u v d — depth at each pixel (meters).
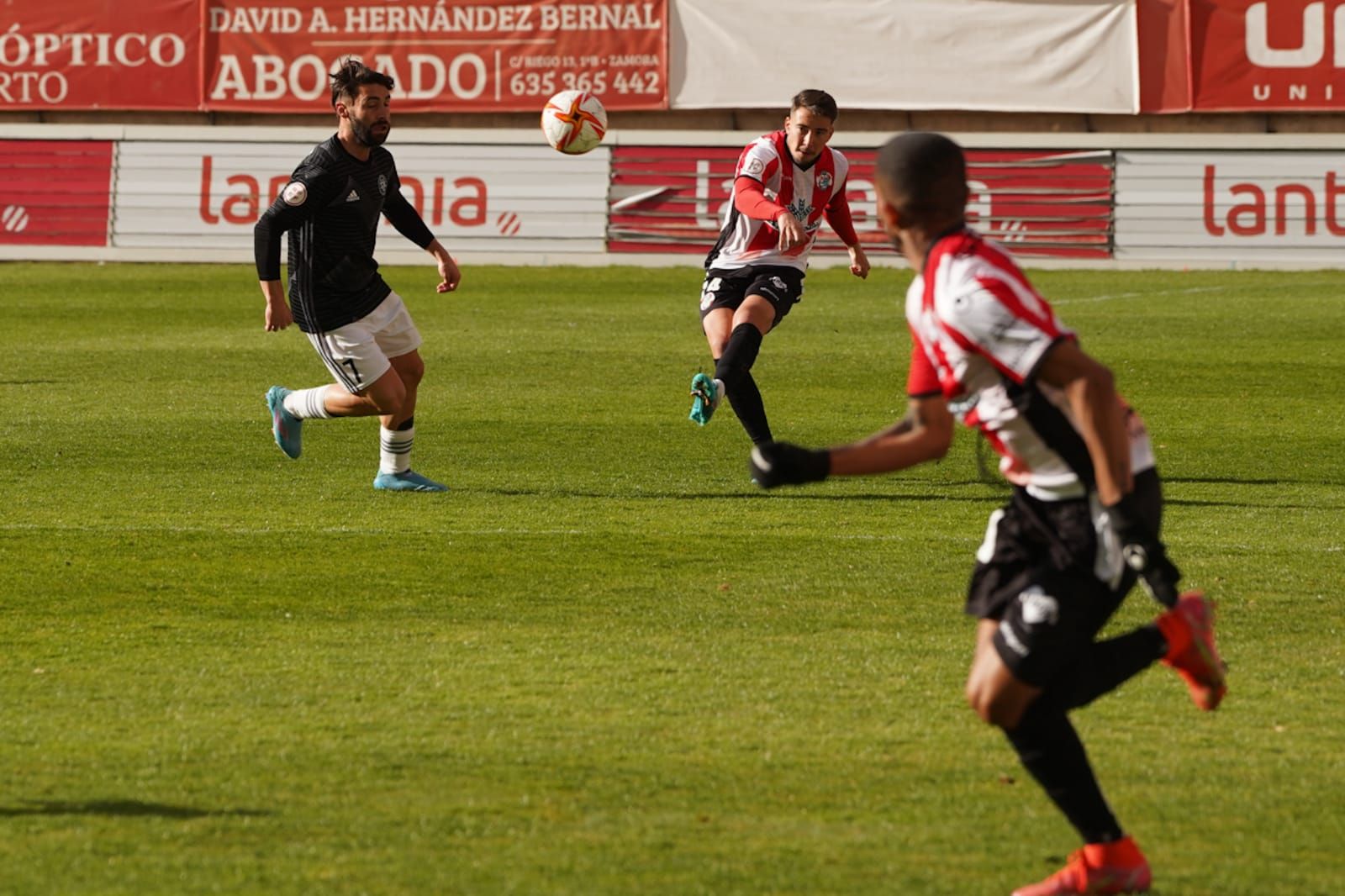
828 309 56.28
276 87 78.75
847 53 76.19
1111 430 10.45
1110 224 72.06
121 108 79.31
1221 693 11.48
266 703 15.73
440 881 11.40
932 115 77.12
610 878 11.47
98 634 18.36
